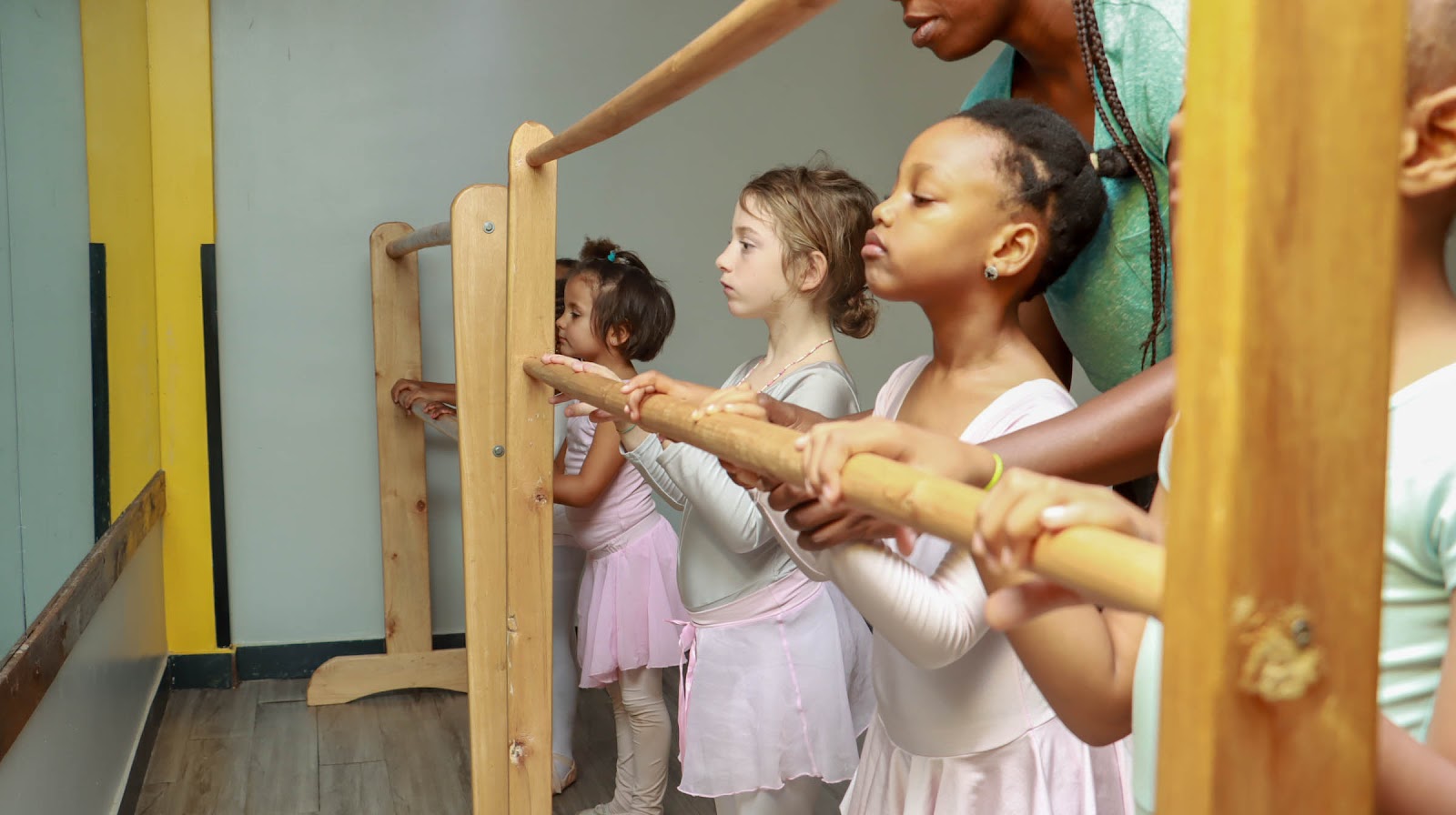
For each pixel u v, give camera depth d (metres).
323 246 3.15
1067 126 0.97
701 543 1.62
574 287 2.32
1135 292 1.05
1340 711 0.31
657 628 2.24
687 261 3.37
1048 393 0.96
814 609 1.62
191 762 2.64
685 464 1.49
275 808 2.41
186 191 3.03
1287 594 0.30
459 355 1.57
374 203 3.17
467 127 3.20
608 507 2.27
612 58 3.27
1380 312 0.30
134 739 2.54
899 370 1.14
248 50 3.07
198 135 3.03
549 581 1.54
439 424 2.69
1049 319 1.26
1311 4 0.29
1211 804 0.30
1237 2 0.29
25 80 2.06
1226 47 0.29
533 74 3.23
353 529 3.23
